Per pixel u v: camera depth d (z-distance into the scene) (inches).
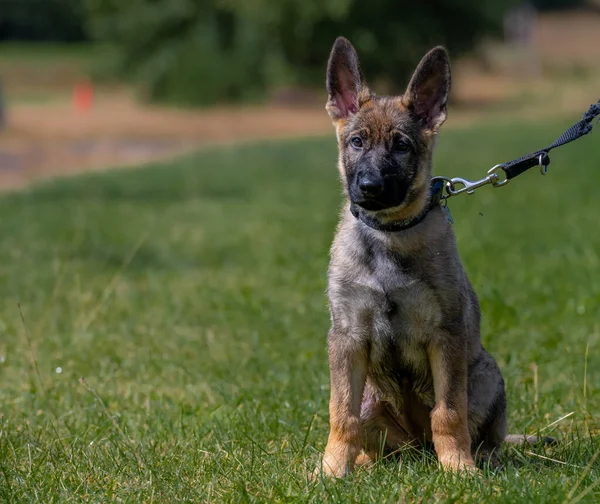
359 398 265.0
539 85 2428.6
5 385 352.2
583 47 3056.1
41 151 1311.5
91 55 2861.7
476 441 272.2
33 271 557.3
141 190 947.3
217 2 2028.8
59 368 356.8
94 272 566.6
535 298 455.2
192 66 2038.6
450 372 255.9
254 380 353.1
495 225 673.6
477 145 1275.8
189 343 410.0
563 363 356.8
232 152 1310.3
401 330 261.9
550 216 714.8
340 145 289.3
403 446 268.7
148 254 629.9
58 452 269.6
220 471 251.6
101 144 1419.8
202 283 534.6
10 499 233.9
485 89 2372.0
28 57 2819.9
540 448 266.7
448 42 2112.5
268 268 574.9
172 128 1683.1
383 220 259.8
